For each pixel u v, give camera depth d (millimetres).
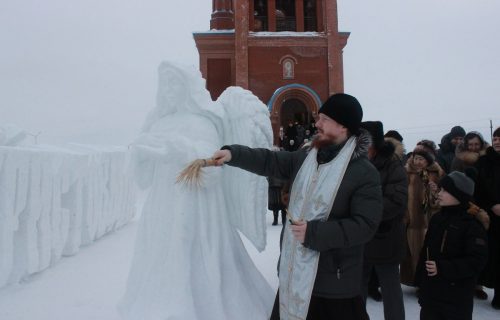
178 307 3129
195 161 2678
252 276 3789
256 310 3479
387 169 4117
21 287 5391
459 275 3373
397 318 3934
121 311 3430
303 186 2482
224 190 3773
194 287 3297
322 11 22344
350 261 2373
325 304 2404
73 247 7070
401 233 4000
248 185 3625
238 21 21391
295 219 2434
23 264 5586
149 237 3430
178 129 3512
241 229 3748
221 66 22656
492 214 4938
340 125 2447
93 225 7973
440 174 5383
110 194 8969
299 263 2383
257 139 3646
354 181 2365
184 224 3318
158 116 3723
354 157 2420
